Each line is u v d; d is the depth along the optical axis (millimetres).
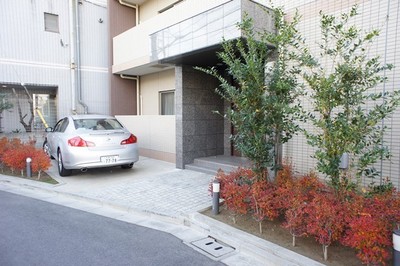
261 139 3973
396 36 4301
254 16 5496
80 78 11641
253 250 3176
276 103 3703
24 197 5453
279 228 3682
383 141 4367
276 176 4195
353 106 3559
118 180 6477
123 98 11648
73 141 6328
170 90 10258
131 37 10062
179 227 4023
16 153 6918
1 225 3990
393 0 4324
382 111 3055
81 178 6699
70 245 3375
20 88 10914
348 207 3023
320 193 3549
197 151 7848
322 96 3273
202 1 7375
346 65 3236
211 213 4262
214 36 5824
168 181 6285
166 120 8648
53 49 11102
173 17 8305
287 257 2939
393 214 2855
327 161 3387
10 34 10148
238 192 3719
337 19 4949
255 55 3881
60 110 11352
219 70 7961
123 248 3322
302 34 5457
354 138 3105
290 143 5590
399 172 4258
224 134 8398
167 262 3014
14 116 10898
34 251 3213
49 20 11031
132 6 11805
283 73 3924
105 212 4641
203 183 6086
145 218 4375
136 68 10094
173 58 6859
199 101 7824
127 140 6824
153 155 9227
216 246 3428
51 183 6230
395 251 2416
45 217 4344
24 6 10398
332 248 3131
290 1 5648
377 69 3230
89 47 11891
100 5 12117
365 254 2525
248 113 3838
